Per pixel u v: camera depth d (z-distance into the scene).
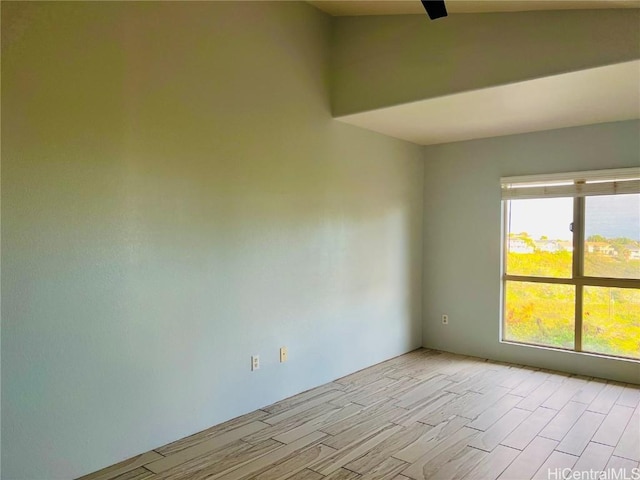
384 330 4.75
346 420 3.21
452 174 5.07
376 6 3.54
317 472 2.51
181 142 2.89
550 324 4.53
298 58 3.71
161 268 2.79
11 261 2.18
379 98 3.74
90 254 2.46
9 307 2.17
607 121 4.08
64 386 2.37
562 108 3.67
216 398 3.12
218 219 3.12
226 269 3.17
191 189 2.95
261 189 3.42
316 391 3.81
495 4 2.99
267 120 3.46
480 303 4.90
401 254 4.98
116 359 2.58
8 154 2.16
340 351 4.18
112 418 2.57
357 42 3.88
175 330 2.87
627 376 4.05
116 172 2.57
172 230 2.84
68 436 2.39
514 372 4.36
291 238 3.67
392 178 4.80
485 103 3.56
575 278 4.37
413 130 4.48
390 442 2.87
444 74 3.39
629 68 2.79
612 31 2.73
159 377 2.79
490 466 2.57
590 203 4.29
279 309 3.57
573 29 2.86
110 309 2.55
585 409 3.42
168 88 2.82
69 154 2.37
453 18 3.35
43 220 2.28
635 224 4.05
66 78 2.36
